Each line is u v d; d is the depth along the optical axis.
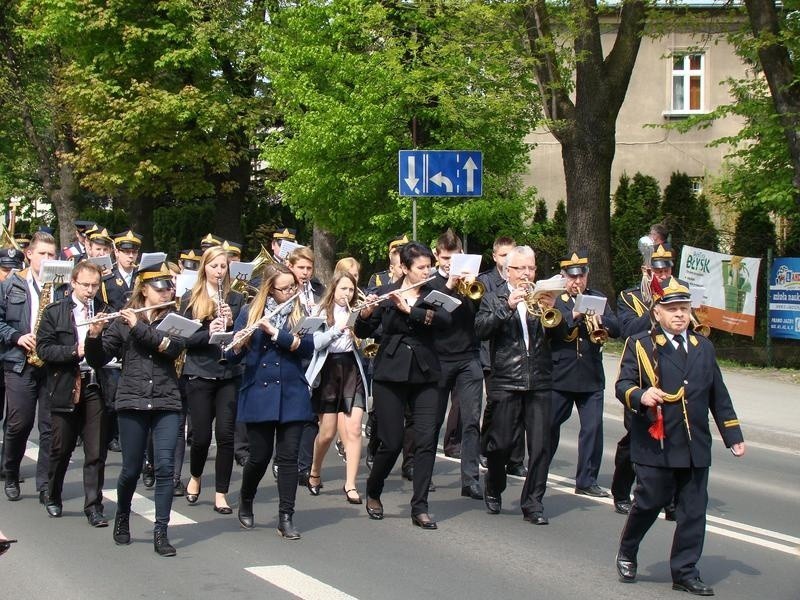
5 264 11.19
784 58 18.58
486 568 7.56
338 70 22.95
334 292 9.92
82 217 42.69
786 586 7.22
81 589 7.00
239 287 11.23
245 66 33.47
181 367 9.26
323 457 10.19
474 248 24.64
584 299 9.14
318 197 23.92
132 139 33.12
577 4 20.75
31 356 9.54
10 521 8.98
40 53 37.88
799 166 18.59
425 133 22.84
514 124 22.55
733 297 20.58
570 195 22.28
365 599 6.77
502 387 8.98
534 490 9.03
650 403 6.85
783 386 17.61
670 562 7.12
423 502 8.88
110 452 12.43
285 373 8.38
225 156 33.59
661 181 33.47
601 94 21.83
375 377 8.83
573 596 6.89
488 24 20.34
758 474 11.40
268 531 8.66
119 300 11.97
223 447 9.31
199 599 6.77
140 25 33.41
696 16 21.95
